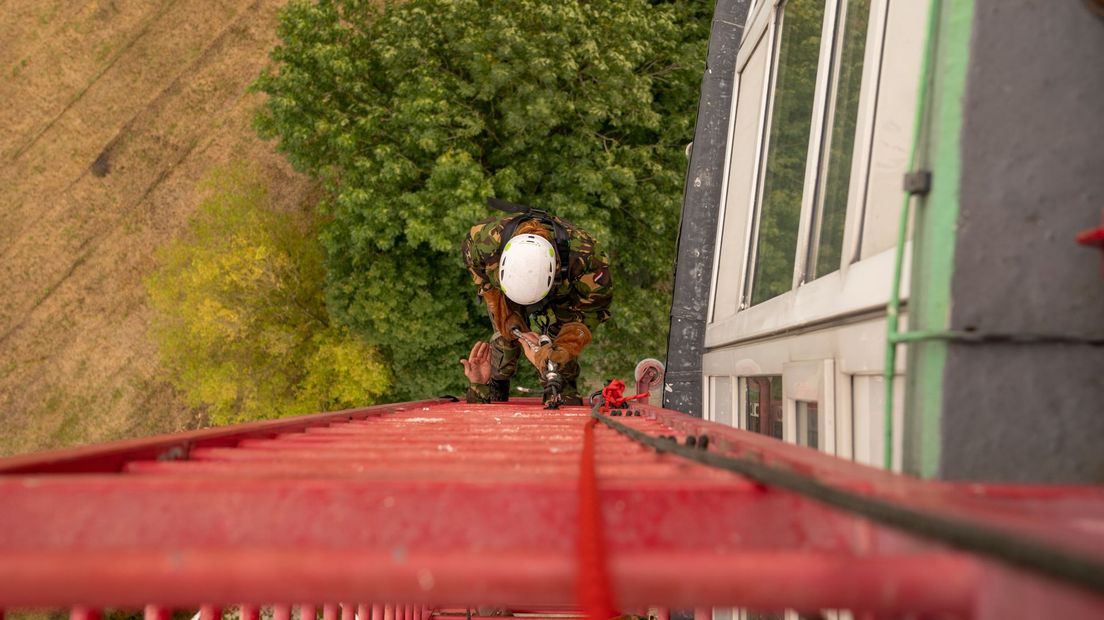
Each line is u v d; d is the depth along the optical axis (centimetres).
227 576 95
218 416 2025
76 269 3091
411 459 187
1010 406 145
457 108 1662
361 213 1705
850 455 238
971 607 84
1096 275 145
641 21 1656
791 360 323
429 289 1864
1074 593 71
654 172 1736
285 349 1939
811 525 109
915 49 216
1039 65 149
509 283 495
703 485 114
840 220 282
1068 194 147
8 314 3023
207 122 3234
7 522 111
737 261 531
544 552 97
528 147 1750
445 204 1633
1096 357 145
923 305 153
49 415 2944
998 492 126
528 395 1806
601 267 542
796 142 393
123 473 165
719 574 90
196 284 1903
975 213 147
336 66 1642
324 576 95
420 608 527
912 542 96
